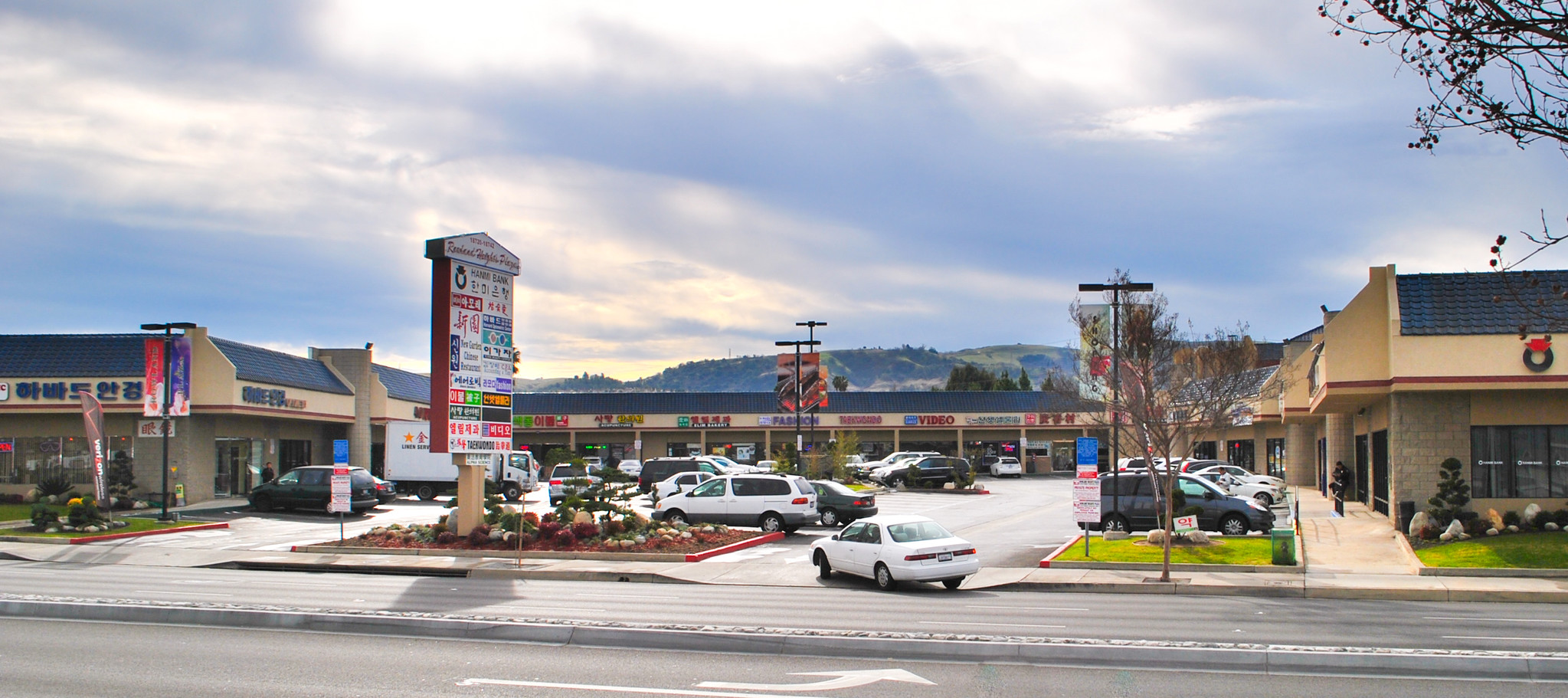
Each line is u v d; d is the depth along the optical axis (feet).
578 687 34.30
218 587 63.57
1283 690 34.37
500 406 91.97
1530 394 90.99
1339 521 107.55
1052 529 105.29
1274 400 168.35
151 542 96.07
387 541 89.71
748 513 102.73
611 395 257.75
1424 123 35.04
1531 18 32.04
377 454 188.75
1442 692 33.96
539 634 43.88
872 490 173.47
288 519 120.57
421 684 34.71
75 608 50.11
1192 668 38.11
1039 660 39.47
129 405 133.69
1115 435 99.86
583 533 89.25
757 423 247.91
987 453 249.96
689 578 73.10
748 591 66.44
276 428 160.04
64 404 133.90
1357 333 94.02
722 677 36.14
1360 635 45.85
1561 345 86.69
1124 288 95.09
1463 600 62.75
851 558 70.13
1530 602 61.82
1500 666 37.01
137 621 48.44
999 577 71.97
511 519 88.53
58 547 90.79
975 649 40.27
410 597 59.26
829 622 49.21
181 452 135.64
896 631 45.42
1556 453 90.22
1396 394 93.30
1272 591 65.16
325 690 33.83
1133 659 39.09
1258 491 132.87
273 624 47.11
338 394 169.48
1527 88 33.27
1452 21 32.76
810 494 104.27
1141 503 98.73
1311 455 173.88
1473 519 85.35
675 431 250.78
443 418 86.99
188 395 134.72
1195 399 105.29
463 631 44.73
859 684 34.96
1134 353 108.37
